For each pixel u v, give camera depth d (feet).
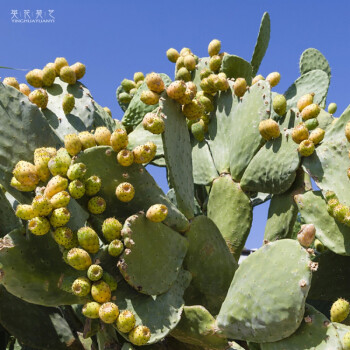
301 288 8.09
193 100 9.37
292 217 10.41
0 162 8.62
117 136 8.47
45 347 9.82
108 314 8.00
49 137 8.87
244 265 8.54
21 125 8.73
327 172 9.84
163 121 9.02
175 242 8.80
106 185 8.59
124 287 8.43
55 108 10.85
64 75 11.10
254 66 13.79
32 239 8.44
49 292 8.50
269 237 10.64
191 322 8.62
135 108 12.76
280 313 8.15
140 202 8.70
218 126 11.89
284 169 10.27
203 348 8.97
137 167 8.66
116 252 8.23
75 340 10.01
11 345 11.38
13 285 8.33
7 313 9.68
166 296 8.53
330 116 11.64
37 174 8.51
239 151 11.09
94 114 11.37
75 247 8.29
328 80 13.10
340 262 10.18
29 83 11.12
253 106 11.12
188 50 13.52
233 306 8.45
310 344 8.13
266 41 13.79
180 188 9.23
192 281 9.12
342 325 8.20
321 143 10.09
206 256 9.20
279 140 10.49
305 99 10.64
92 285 8.16
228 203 11.02
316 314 8.25
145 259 8.41
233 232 10.89
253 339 8.40
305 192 10.32
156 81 9.07
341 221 9.46
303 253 8.17
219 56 12.69
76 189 8.30
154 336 8.20
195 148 11.98
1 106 8.68
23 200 8.68
